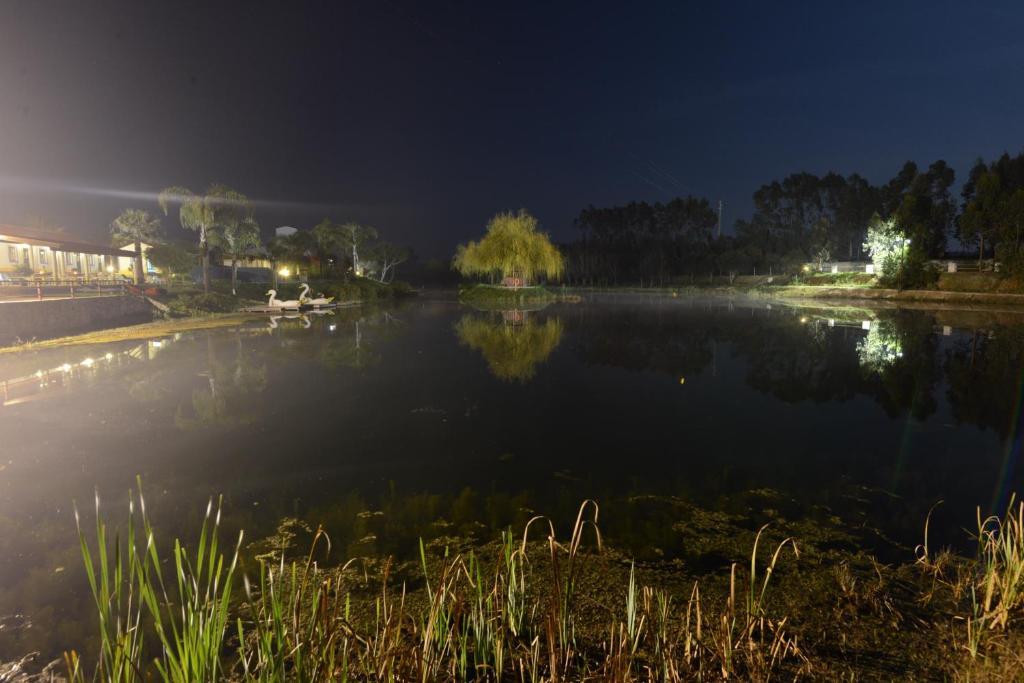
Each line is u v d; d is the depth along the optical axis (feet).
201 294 94.73
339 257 193.47
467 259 142.31
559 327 69.67
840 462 20.29
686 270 219.20
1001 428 24.57
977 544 13.70
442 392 32.50
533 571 12.27
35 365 40.63
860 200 182.50
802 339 55.83
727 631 8.77
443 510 16.08
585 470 19.60
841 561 12.78
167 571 12.68
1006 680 8.69
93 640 10.28
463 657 8.87
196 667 6.74
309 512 15.98
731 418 26.81
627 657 8.77
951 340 53.93
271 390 32.91
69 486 18.16
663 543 13.82
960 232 130.52
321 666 7.75
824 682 8.70
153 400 30.25
